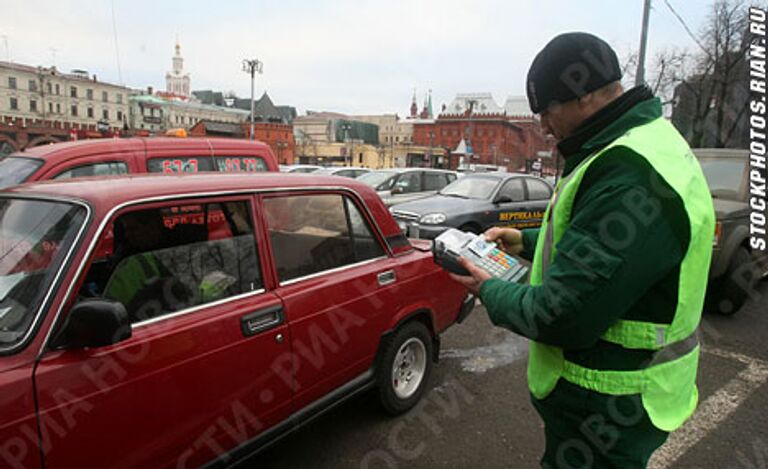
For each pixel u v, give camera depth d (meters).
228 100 101.12
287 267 2.41
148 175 2.30
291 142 75.75
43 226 1.82
